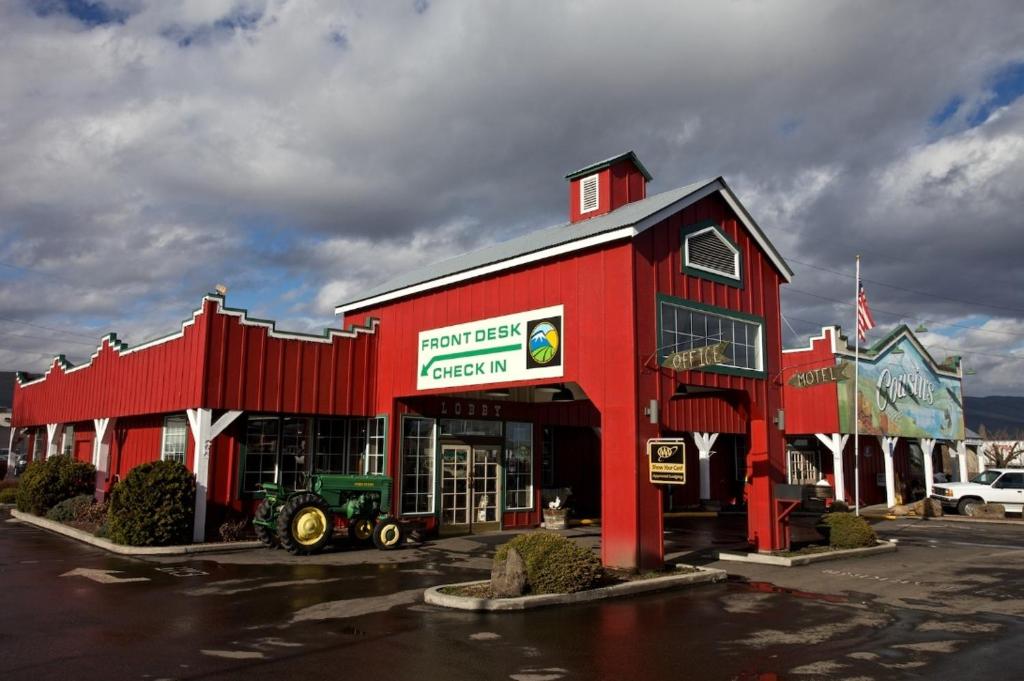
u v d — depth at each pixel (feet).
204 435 51.96
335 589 35.68
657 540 40.96
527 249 48.67
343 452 61.72
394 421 59.41
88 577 38.58
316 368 58.44
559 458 80.28
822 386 90.02
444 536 60.03
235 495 54.75
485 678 21.83
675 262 45.80
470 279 53.26
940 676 22.41
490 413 65.21
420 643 25.68
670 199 46.19
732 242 50.44
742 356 49.80
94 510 61.46
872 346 94.22
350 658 23.70
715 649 25.38
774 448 50.26
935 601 34.17
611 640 26.45
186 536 50.57
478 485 63.87
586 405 74.79
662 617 30.32
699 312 46.88
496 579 32.48
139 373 62.80
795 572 42.45
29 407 97.19
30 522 66.59
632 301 42.29
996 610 32.17
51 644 25.08
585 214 58.80
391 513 57.77
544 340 47.26
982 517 82.74
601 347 43.60
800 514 55.36
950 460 141.59
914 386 100.53
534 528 66.39
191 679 21.33
